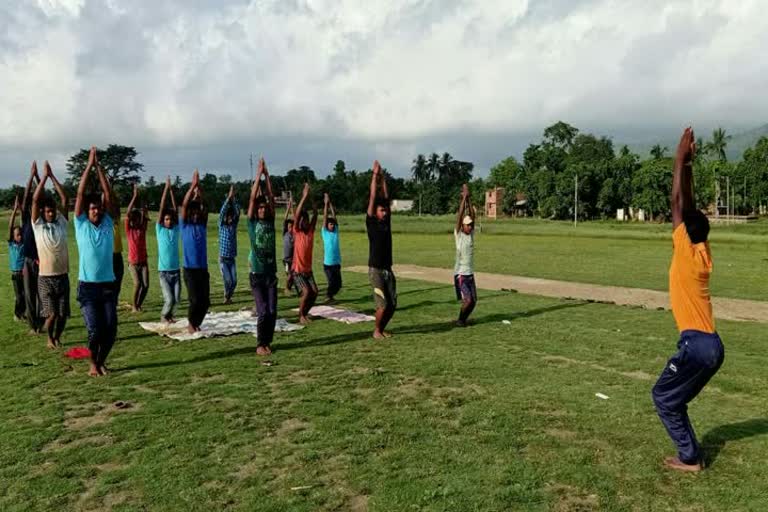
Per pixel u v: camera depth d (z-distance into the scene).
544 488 5.07
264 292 9.54
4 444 6.02
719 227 65.25
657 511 4.70
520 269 22.86
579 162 109.25
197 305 10.84
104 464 5.60
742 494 4.94
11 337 10.98
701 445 5.94
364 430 6.35
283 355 9.50
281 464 5.55
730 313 13.53
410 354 9.50
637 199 92.44
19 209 12.45
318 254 28.78
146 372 8.56
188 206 10.68
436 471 5.37
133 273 13.44
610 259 26.98
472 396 7.41
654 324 11.84
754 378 8.08
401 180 143.25
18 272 12.36
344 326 11.77
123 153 84.06
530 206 111.06
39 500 4.92
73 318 12.85
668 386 5.38
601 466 5.47
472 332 11.18
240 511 4.72
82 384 8.03
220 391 7.66
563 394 7.47
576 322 12.09
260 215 9.52
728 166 98.25
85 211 8.18
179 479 5.25
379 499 4.88
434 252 31.22
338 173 117.75
